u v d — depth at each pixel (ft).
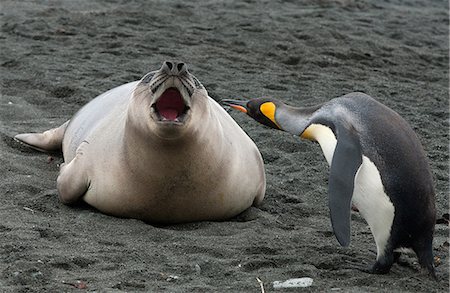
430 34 175.94
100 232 66.18
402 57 151.02
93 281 55.67
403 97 123.85
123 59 130.21
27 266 56.85
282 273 58.59
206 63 132.05
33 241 62.59
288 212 75.46
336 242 66.69
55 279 55.62
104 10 163.02
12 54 129.18
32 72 120.37
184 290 54.60
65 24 148.77
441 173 88.38
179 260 60.59
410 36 170.30
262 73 129.70
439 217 75.61
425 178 56.90
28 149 88.74
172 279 56.85
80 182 71.10
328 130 59.82
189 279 57.00
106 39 141.08
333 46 150.82
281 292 55.31
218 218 71.56
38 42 137.80
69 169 72.49
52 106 107.76
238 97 114.32
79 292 53.57
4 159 83.15
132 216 70.08
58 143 87.56
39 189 75.82
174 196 68.23
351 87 126.41
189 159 66.18
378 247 58.49
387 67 144.25
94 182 70.44
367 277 57.98
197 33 150.10
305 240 66.74
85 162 71.41
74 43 138.00
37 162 84.33
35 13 155.74
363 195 57.31
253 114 67.56
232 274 58.23
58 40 139.64
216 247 63.36
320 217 74.49
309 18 172.14
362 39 156.76
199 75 124.16
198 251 62.75
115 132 70.90
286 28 157.17
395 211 56.75
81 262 58.95
